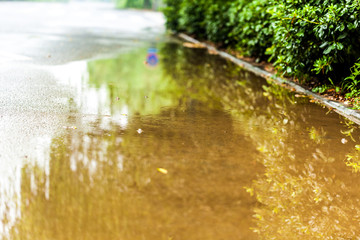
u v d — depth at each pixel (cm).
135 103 727
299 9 820
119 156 482
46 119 604
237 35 1400
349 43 796
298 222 361
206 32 1731
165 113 670
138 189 405
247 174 449
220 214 365
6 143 502
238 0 1354
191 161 476
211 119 646
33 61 1089
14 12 3158
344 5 750
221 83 942
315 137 576
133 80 934
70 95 757
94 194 392
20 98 710
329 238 340
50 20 2616
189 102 751
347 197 412
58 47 1391
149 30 2381
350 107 717
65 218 350
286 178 445
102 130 569
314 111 714
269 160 489
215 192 405
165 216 358
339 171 468
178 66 1162
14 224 339
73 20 2770
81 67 1057
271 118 663
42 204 371
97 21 2839
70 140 525
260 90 874
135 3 5381
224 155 498
